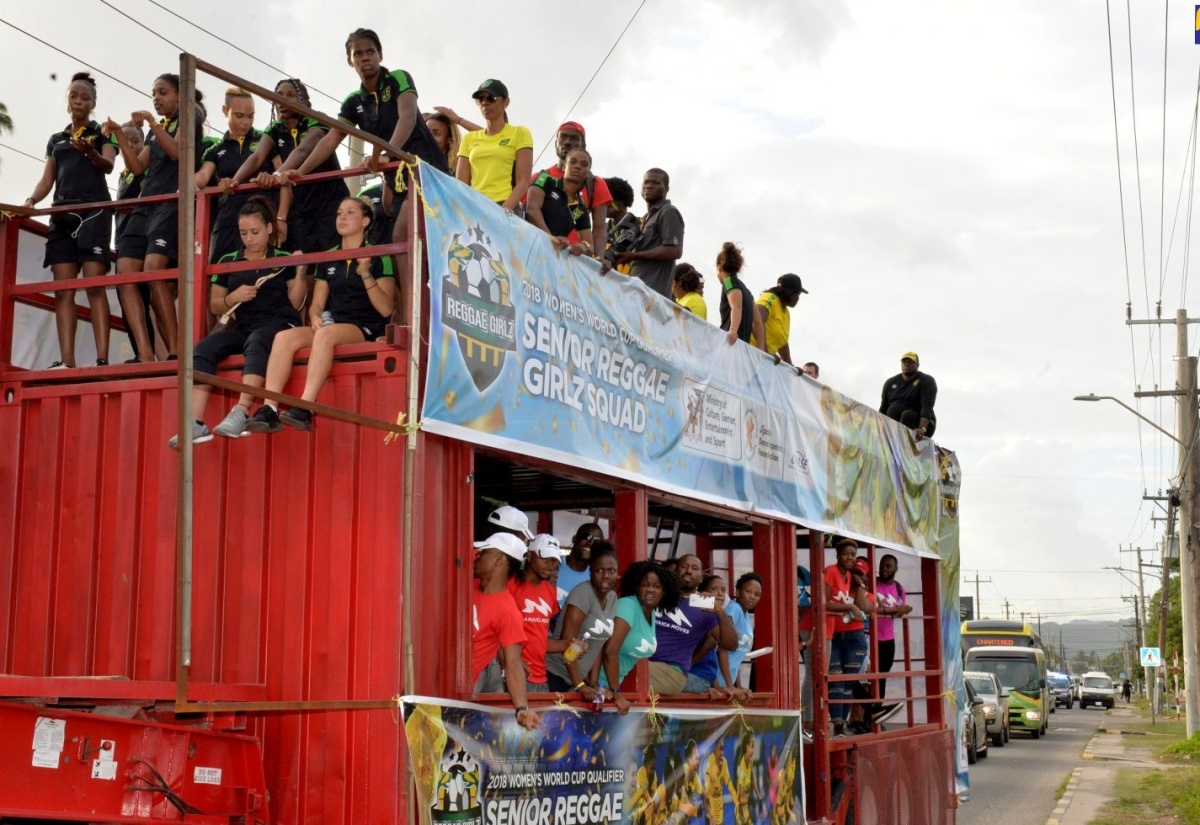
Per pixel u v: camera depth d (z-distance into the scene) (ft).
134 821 15.67
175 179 24.56
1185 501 99.66
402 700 17.70
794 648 32.50
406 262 19.06
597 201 28.84
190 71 16.08
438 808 18.12
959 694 48.19
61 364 24.49
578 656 22.44
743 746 28.45
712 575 29.12
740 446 29.91
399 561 18.25
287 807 18.42
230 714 17.28
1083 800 60.80
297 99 24.22
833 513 35.94
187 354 15.60
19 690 14.73
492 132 26.91
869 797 35.22
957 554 50.03
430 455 19.16
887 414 49.19
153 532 20.01
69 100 24.64
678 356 27.04
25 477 21.01
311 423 18.86
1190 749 90.53
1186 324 99.40
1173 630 249.75
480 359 19.65
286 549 19.11
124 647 19.70
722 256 33.65
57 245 24.22
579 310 22.88
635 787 23.47
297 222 23.39
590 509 33.06
